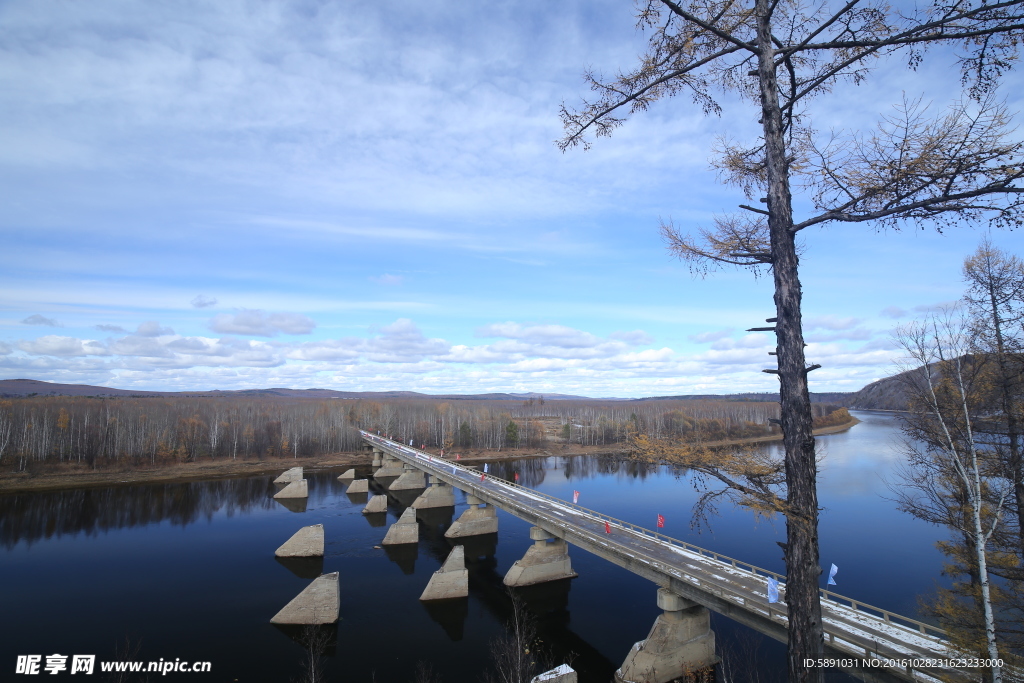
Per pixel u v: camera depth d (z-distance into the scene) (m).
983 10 7.69
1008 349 16.44
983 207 8.15
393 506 86.00
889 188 8.48
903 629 23.55
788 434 9.02
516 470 113.12
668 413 121.94
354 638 38.31
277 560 56.50
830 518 59.28
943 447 16.20
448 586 45.22
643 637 38.22
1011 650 16.66
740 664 30.84
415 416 181.50
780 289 9.31
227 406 198.25
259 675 33.03
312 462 131.62
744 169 11.20
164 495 92.12
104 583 49.47
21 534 66.38
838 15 9.10
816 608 8.62
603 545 38.28
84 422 124.69
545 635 38.59
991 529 14.75
